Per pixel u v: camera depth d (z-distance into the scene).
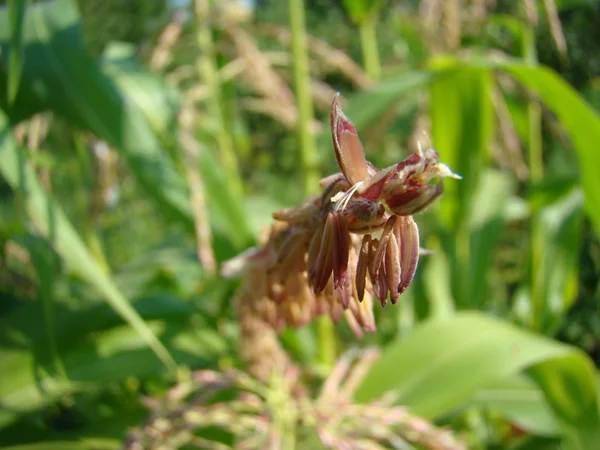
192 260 0.22
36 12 0.18
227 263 0.09
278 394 0.14
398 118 0.29
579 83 0.41
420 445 0.15
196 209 0.17
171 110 0.21
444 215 0.24
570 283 0.26
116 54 0.22
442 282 0.26
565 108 0.20
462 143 0.24
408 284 0.06
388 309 0.26
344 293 0.07
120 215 0.34
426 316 0.25
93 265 0.15
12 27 0.14
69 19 0.18
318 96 0.25
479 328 0.18
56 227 0.14
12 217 0.29
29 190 0.14
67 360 0.16
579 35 0.39
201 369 0.19
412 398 0.17
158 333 0.18
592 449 0.18
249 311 0.13
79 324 0.17
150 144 0.19
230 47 0.24
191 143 0.18
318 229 0.07
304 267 0.08
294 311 0.09
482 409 0.24
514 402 0.20
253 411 0.16
